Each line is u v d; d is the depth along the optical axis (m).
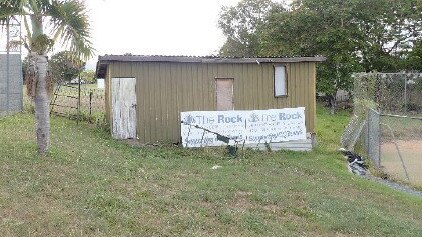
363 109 21.61
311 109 19.36
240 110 18.19
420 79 29.39
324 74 32.12
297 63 19.11
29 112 21.16
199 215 8.31
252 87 18.47
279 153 17.86
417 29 34.84
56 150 12.60
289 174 13.54
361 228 8.76
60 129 17.48
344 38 31.67
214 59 17.58
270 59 18.33
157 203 8.77
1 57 20.98
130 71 16.97
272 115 18.61
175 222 7.78
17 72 21.20
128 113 16.98
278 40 34.31
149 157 14.10
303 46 32.81
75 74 27.59
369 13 32.69
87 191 9.00
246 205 9.56
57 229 6.89
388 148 20.36
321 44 32.44
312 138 19.30
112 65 16.77
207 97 17.86
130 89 17.00
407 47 35.19
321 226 8.56
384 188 13.29
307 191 11.41
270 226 8.17
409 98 29.19
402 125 25.08
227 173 12.66
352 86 31.69
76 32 12.29
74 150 13.23
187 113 17.38
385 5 33.59
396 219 9.80
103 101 27.06
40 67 11.87
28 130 15.93
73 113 22.23
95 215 7.68
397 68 34.81
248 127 18.23
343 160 17.64
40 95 11.88
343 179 13.88
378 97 27.44
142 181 10.48
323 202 10.33
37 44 11.78
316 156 17.81
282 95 18.88
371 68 34.47
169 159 14.29
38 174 9.98
